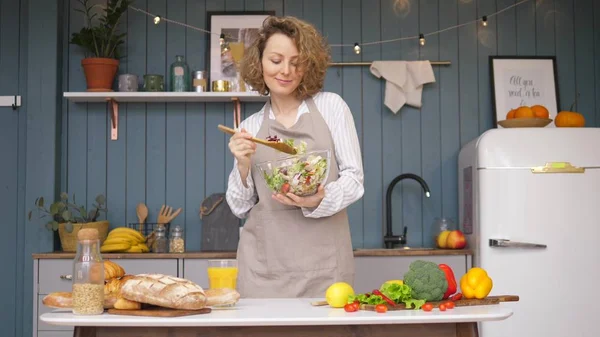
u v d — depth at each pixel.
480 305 1.95
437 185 4.61
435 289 1.92
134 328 1.78
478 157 4.04
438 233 4.39
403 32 4.64
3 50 4.59
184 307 1.76
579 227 3.94
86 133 4.58
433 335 1.80
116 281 1.89
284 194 2.27
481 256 3.98
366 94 4.62
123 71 4.60
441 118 4.63
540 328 3.91
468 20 4.66
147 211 4.51
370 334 1.79
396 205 4.60
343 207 2.39
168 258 4.06
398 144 4.62
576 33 4.70
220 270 2.09
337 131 2.51
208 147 4.59
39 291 4.02
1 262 4.54
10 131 4.58
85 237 1.81
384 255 4.06
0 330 4.49
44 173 4.42
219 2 4.62
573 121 4.17
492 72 4.61
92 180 4.57
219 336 1.78
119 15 4.41
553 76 4.64
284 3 4.61
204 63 4.61
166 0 4.62
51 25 4.45
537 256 3.93
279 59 2.42
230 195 2.55
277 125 2.54
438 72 4.65
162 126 4.59
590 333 3.90
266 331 1.78
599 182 3.95
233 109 4.58
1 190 4.57
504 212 3.96
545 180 3.96
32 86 4.44
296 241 2.47
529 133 3.99
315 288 2.46
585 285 3.92
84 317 1.73
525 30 4.68
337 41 4.61
